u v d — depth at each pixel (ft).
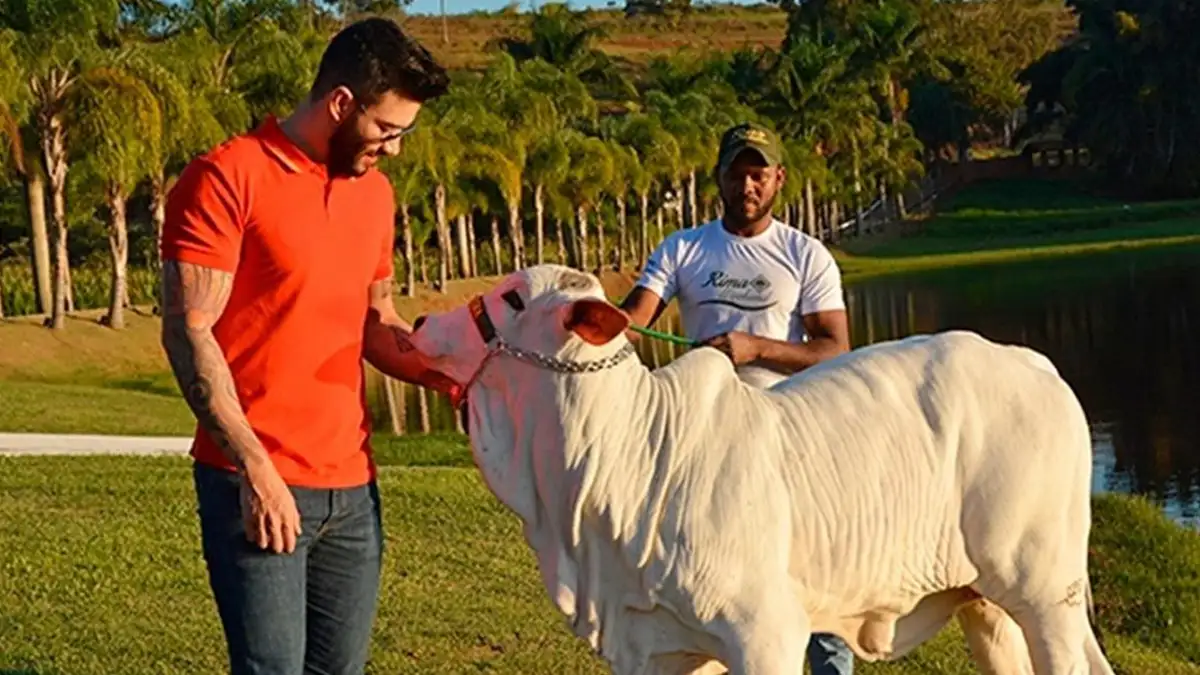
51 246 117.80
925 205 289.94
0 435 56.24
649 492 15.26
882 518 15.81
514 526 36.14
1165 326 128.16
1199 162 278.05
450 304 150.10
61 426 60.95
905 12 268.00
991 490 16.10
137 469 42.45
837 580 15.81
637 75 356.59
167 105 104.83
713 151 198.39
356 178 14.76
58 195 107.24
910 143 275.80
